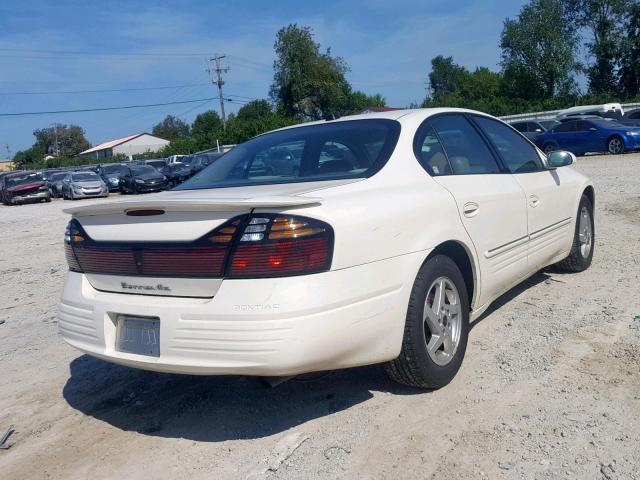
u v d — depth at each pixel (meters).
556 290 5.60
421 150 3.99
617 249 7.03
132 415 3.82
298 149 4.07
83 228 3.59
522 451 3.06
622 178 14.32
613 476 2.81
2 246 12.55
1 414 3.97
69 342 3.63
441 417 3.44
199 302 3.09
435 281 3.68
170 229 3.18
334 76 57.31
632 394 3.53
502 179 4.59
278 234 2.98
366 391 3.84
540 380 3.79
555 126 25.23
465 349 3.97
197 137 64.31
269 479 3.00
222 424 3.60
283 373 3.01
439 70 111.12
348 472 3.01
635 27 52.34
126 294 3.40
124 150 102.06
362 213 3.27
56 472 3.25
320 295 3.02
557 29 52.91
